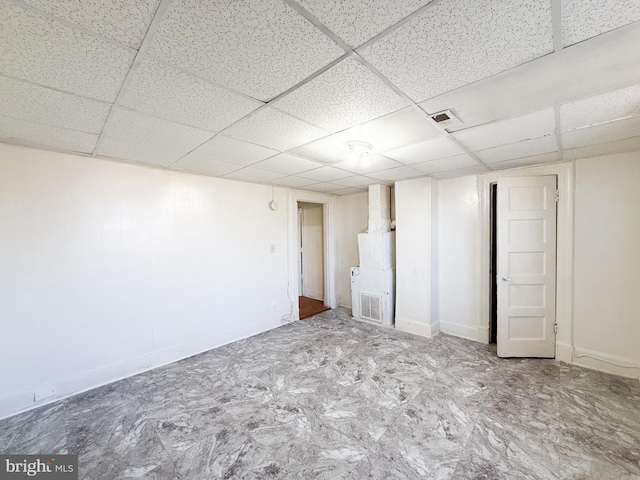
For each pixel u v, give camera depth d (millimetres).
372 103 1563
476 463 1661
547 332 3014
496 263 3430
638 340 2592
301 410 2189
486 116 1751
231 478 1585
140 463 1699
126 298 2805
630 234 2611
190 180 3287
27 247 2281
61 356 2434
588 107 1643
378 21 955
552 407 2176
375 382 2586
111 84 1336
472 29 994
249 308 3871
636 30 995
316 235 5949
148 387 2570
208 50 1095
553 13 923
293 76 1290
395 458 1706
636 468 1611
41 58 1120
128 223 2818
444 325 3859
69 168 2482
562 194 2928
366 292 4398
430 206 3670
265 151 2438
